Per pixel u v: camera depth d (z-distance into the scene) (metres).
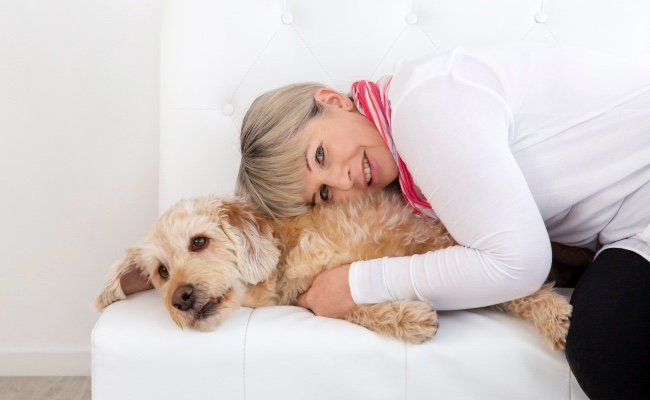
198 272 1.22
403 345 1.15
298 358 1.16
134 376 1.17
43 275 2.08
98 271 2.08
